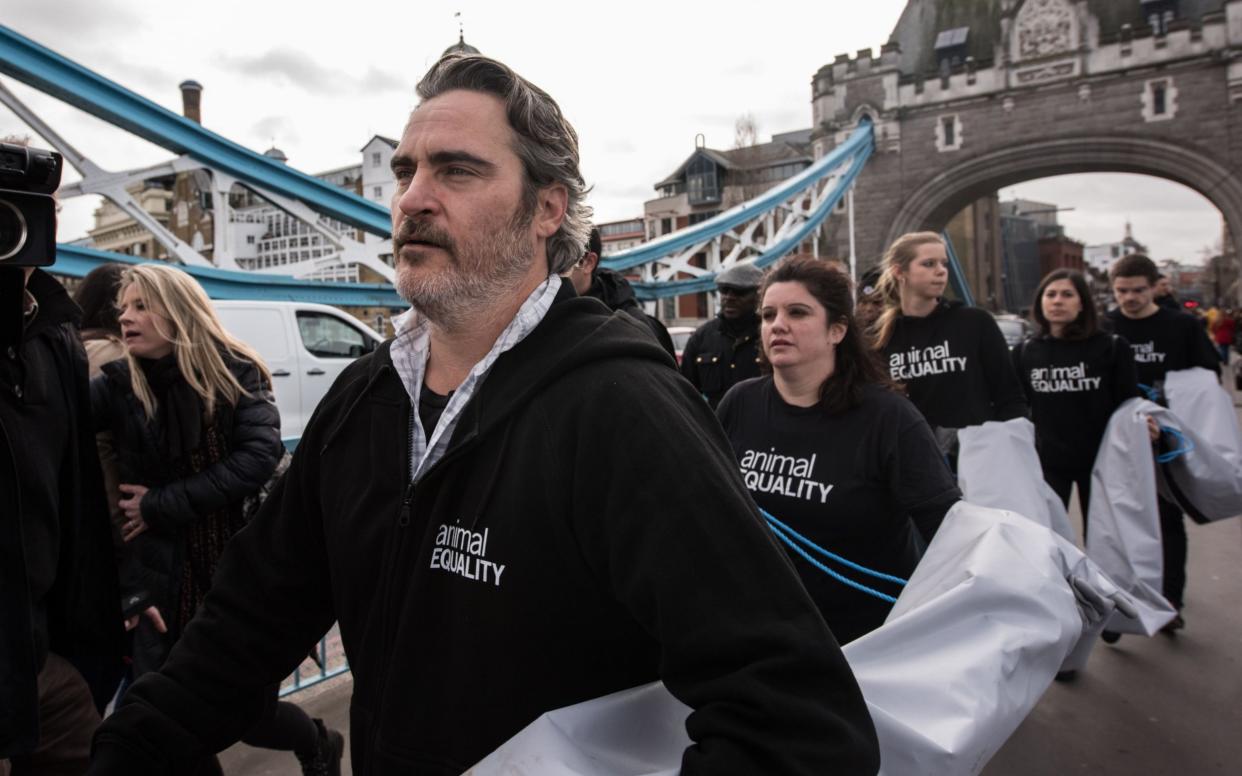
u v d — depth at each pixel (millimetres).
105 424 2057
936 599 1036
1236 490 3266
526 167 981
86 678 1834
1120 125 28859
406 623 904
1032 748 2709
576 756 776
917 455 1881
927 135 31938
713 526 779
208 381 2045
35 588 1476
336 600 1035
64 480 1605
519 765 763
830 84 33812
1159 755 2650
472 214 940
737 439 2193
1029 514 2598
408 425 994
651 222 51188
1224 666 3279
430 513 926
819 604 1946
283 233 54719
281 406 6672
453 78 995
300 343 6891
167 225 57094
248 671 1112
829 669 736
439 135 948
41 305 1538
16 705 1365
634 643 880
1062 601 1078
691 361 4062
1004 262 71562
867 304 3438
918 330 3205
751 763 688
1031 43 30109
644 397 851
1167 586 3584
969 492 2721
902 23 35219
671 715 871
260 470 2070
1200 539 5125
